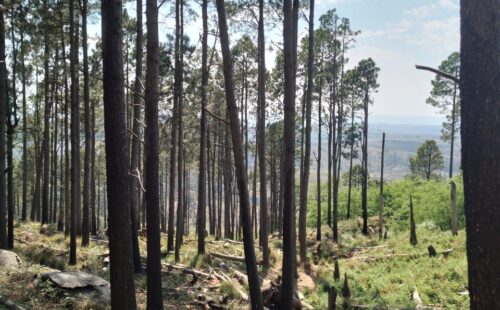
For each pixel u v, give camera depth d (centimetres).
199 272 1456
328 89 2938
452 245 1934
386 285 1494
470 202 483
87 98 1756
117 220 636
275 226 4056
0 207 1446
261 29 1717
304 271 1733
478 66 476
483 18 472
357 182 5091
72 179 1438
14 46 1884
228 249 2131
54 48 2378
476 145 477
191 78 2123
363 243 2577
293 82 1068
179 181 1781
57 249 1652
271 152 3688
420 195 3275
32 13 1631
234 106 967
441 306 1258
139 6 1434
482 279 467
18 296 902
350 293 1366
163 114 2430
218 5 945
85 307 921
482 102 473
